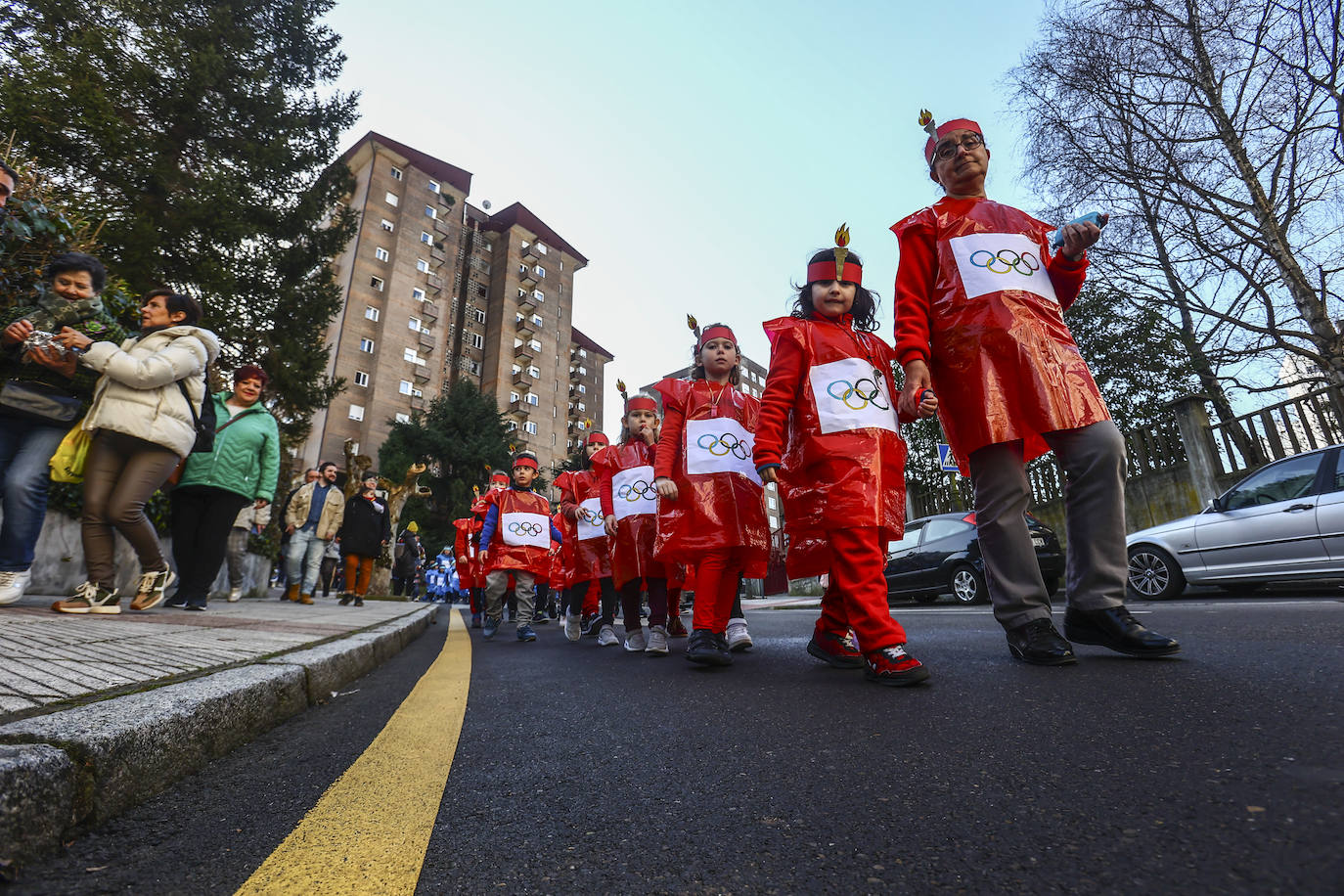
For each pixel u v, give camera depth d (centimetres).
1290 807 108
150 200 1233
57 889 98
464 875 104
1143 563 744
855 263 297
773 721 195
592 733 196
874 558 253
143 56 1311
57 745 121
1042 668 244
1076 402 252
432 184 4712
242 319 1379
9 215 436
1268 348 1172
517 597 595
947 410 274
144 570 421
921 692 221
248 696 194
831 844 109
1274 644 266
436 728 209
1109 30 1219
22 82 1112
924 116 305
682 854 108
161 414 394
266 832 122
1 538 386
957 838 108
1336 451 634
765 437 281
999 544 266
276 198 1511
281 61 1583
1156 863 94
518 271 5375
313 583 878
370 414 3994
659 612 409
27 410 380
